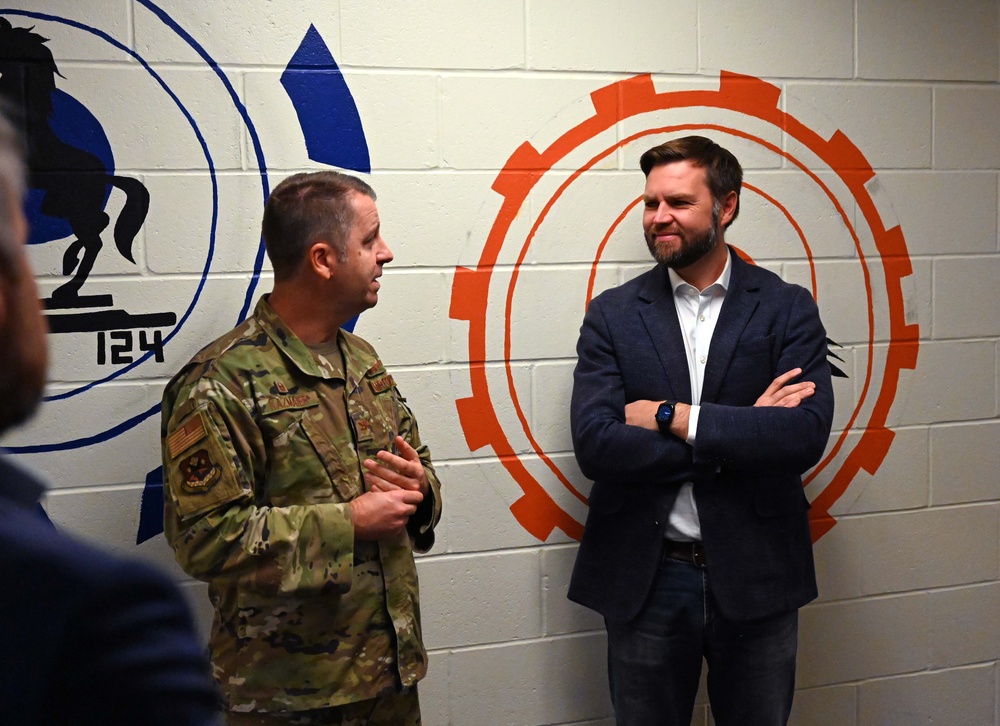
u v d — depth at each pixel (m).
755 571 1.98
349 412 1.74
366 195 1.78
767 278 2.12
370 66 2.19
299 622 1.63
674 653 2.05
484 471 2.32
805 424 1.93
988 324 2.66
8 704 0.54
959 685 2.67
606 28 2.34
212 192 2.12
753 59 2.45
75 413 2.06
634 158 2.38
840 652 2.58
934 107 2.59
